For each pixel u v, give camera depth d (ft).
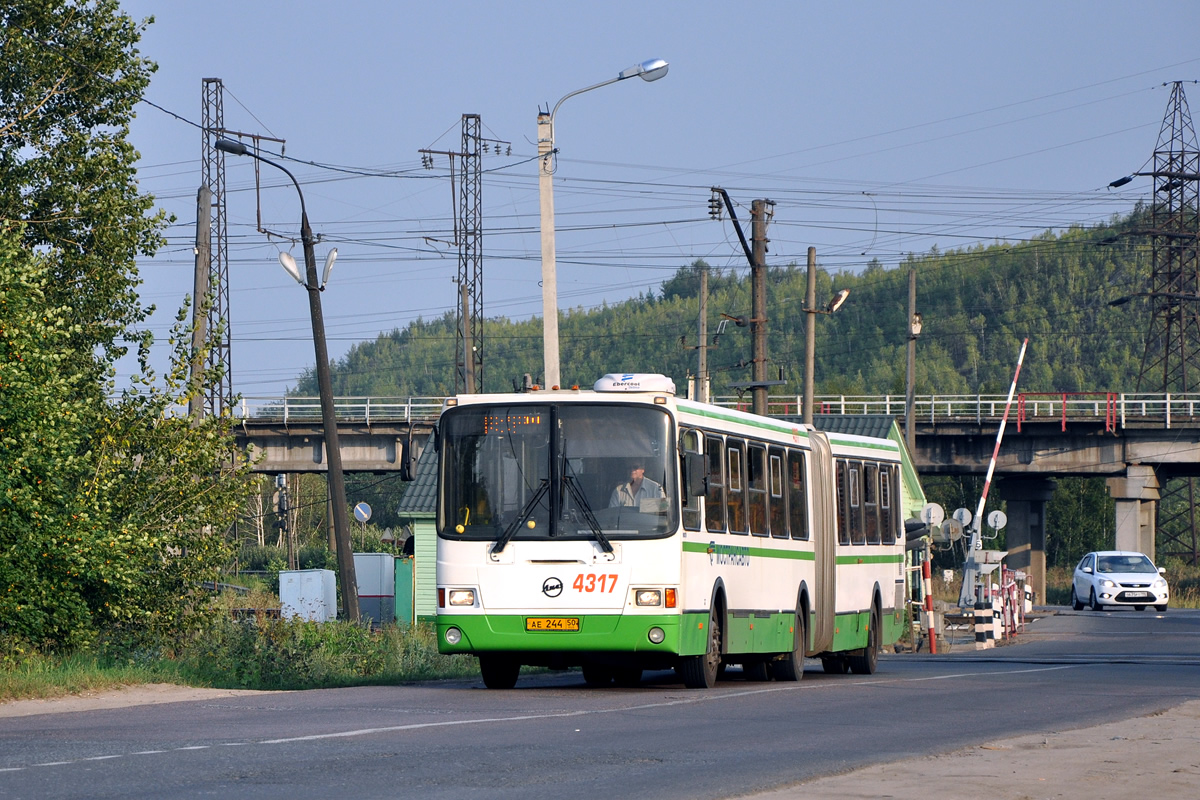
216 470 192.13
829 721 111.96
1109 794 75.66
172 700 130.00
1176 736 101.19
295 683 171.83
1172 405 619.26
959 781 78.28
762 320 374.02
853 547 201.57
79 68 234.17
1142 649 264.72
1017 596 338.54
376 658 194.49
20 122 231.30
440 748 89.10
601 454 142.82
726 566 154.40
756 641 163.32
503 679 152.66
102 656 167.53
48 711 117.50
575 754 87.56
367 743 91.09
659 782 76.54
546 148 242.99
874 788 75.36
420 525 417.08
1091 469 602.85
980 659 240.53
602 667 161.27
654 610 139.95
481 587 141.69
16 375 157.48
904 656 269.03
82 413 172.24
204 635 187.32
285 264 230.68
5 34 229.25
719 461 155.43
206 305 194.59
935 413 608.60
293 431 602.44
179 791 70.85
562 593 140.56
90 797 68.80
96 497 173.17
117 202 231.91
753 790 74.13
